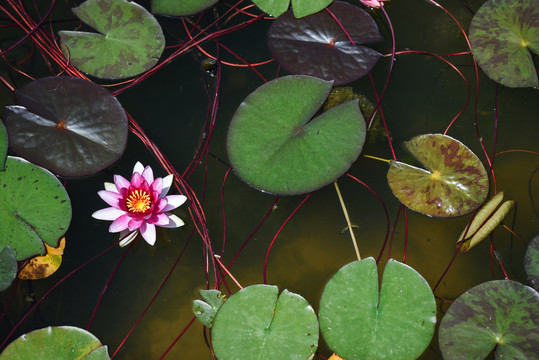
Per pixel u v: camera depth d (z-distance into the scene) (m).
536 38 2.51
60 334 1.94
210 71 2.64
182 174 2.42
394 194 2.29
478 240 2.21
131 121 2.49
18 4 2.77
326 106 2.50
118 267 2.24
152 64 2.51
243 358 1.87
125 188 2.13
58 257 2.18
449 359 1.92
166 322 2.15
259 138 2.30
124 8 2.60
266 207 2.38
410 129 2.52
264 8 2.69
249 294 1.98
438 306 2.16
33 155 2.22
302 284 2.22
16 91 2.31
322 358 2.01
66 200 2.17
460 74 2.66
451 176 2.27
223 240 2.31
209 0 2.68
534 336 1.89
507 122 2.54
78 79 2.37
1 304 2.14
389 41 2.73
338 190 2.39
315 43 2.59
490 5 2.62
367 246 2.30
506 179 2.40
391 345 1.89
